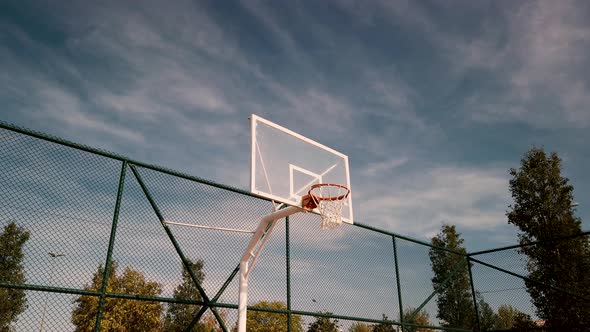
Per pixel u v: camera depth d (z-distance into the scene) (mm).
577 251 12703
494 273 9820
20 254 4621
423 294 8992
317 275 7445
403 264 8898
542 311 9625
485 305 9703
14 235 4633
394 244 8930
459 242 21281
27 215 4770
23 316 4539
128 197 5633
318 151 6906
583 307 9500
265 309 6473
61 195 5078
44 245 4805
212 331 6000
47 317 4688
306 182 6398
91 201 5297
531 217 17797
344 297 7660
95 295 5000
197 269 5996
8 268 4520
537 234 17359
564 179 18188
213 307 6027
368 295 8047
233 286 6305
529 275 13211
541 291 9812
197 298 5934
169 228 5887
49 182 5031
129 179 5723
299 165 6457
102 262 5184
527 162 18984
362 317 7785
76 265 4984
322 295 7371
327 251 7770
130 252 5445
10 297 4504
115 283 5266
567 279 12539
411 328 8562
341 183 6934
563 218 17125
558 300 9672
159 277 5641
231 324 6156
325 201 6527
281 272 6965
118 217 5445
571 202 17781
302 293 7117
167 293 5648
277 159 6207
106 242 5258
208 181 6516
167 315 5641
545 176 18250
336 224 6531
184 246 5957
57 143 5242
